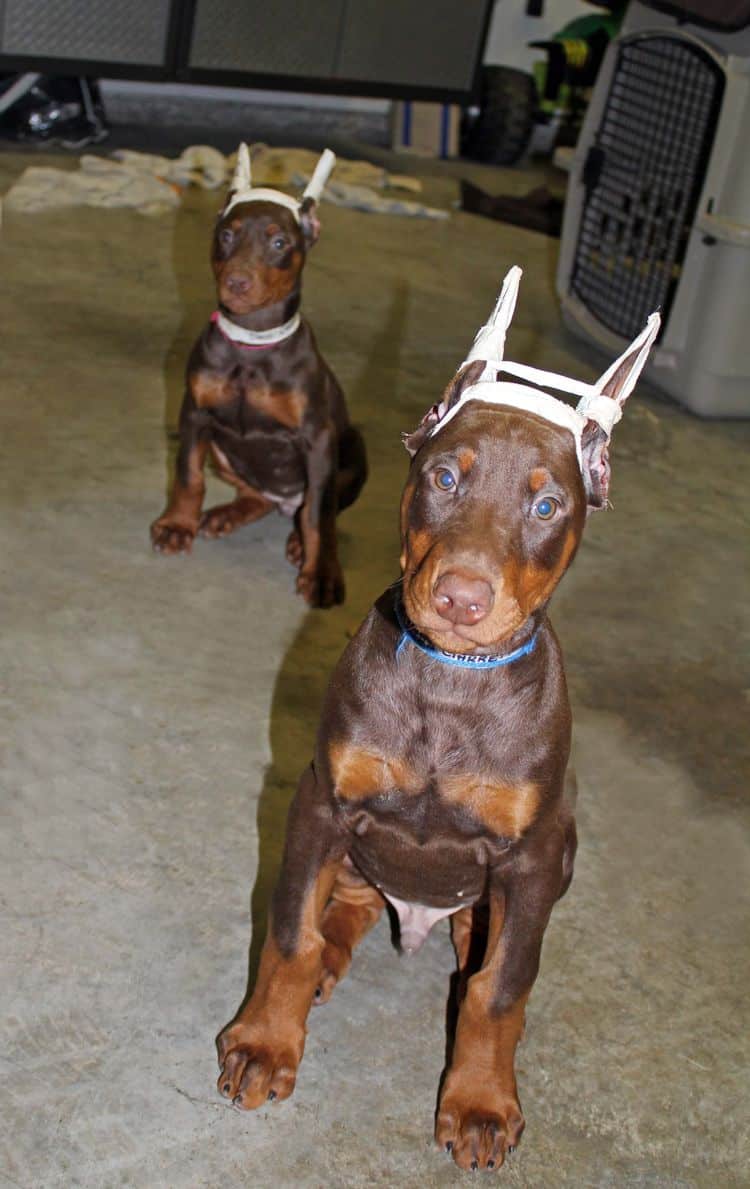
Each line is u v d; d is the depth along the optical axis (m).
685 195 2.61
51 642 1.59
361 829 1.08
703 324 2.56
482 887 1.13
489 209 3.73
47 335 2.44
